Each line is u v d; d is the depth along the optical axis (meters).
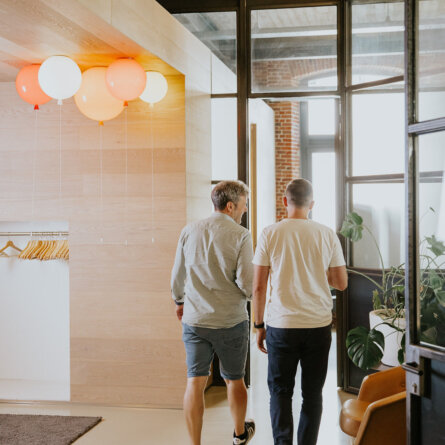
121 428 3.85
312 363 2.86
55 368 4.82
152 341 4.32
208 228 3.23
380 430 2.29
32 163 4.47
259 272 2.93
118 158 4.37
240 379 3.34
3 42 3.41
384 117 4.44
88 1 2.85
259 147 6.98
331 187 8.69
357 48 4.66
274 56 4.91
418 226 2.14
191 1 5.00
